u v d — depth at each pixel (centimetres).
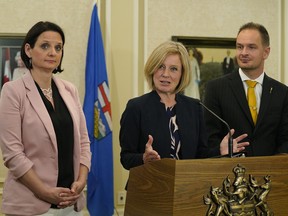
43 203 228
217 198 168
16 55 420
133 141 230
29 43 241
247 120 286
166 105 235
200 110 242
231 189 172
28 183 225
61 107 244
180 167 165
